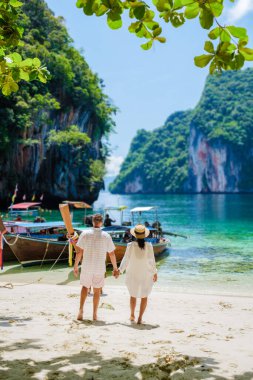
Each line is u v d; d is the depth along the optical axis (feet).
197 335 15.29
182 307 22.12
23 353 12.54
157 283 33.22
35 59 11.66
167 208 180.04
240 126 480.64
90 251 17.22
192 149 520.83
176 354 12.53
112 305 22.17
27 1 194.39
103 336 14.79
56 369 11.09
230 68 8.51
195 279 35.04
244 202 234.99
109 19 8.47
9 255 44.27
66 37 209.56
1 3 10.31
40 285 30.42
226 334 15.69
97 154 231.09
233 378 10.55
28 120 159.33
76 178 195.00
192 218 119.14
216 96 536.83
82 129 211.61
